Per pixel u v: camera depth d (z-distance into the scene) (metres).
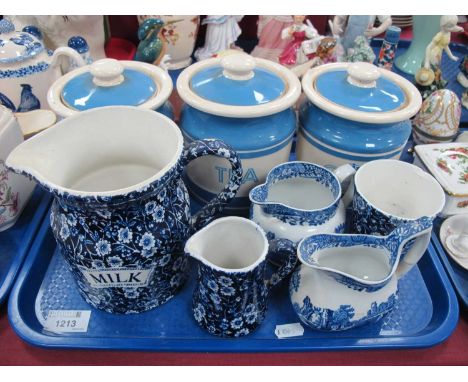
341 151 0.58
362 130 0.57
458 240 0.62
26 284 0.55
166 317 0.53
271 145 0.56
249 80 0.56
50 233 0.61
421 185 0.55
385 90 0.58
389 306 0.49
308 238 0.46
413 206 0.57
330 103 0.56
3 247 0.61
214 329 0.49
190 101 0.54
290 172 0.57
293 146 0.81
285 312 0.54
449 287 0.56
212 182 0.60
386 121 0.54
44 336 0.50
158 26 0.74
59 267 0.59
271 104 0.53
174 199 0.46
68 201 0.39
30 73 0.73
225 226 0.47
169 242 0.45
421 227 0.44
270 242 0.48
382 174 0.57
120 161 0.52
